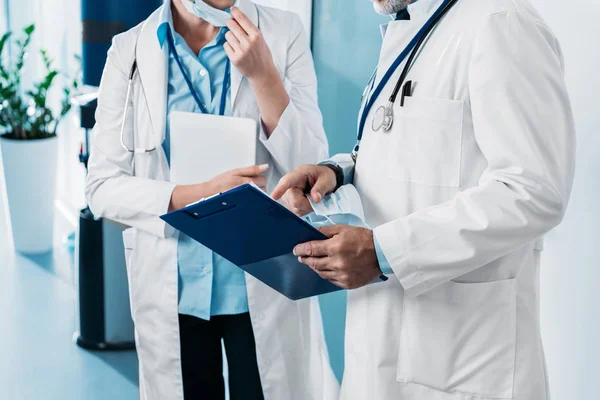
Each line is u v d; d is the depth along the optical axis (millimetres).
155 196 1805
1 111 4449
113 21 3115
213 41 1871
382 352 1422
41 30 5516
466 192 1263
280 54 1934
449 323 1354
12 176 4430
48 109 4488
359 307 1472
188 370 1943
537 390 1364
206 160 1825
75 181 5070
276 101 1824
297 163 1902
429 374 1378
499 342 1340
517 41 1233
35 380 2971
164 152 1902
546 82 1233
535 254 1448
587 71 1709
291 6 2975
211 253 1862
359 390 1465
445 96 1328
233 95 1866
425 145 1344
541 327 1899
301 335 1989
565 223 1803
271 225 1298
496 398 1345
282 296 1927
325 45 2760
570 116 1265
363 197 1459
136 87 1902
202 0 1787
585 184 1737
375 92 1461
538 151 1212
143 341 1952
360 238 1303
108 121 1933
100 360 3166
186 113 1821
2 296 3828
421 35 1376
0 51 4832
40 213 4488
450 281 1352
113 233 3166
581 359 1790
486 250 1238
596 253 1724
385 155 1409
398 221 1298
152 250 1898
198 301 1877
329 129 2787
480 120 1248
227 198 1256
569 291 1808
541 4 1837
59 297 3854
